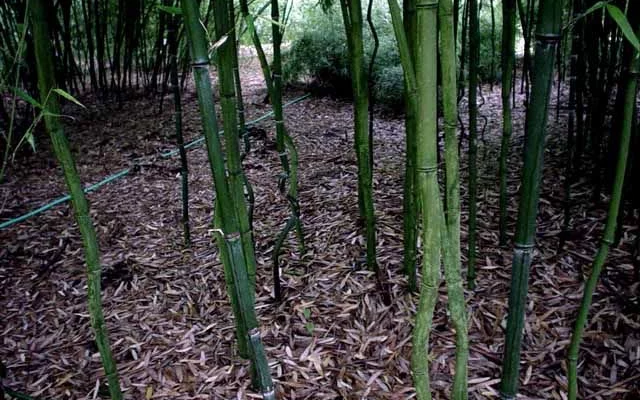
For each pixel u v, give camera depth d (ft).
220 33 3.52
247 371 5.05
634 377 4.52
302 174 10.21
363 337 5.35
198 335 5.67
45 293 6.80
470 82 5.29
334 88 17.39
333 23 16.99
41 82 3.09
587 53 7.69
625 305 5.26
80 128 13.98
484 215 7.38
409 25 4.70
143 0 15.53
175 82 6.88
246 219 4.26
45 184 10.48
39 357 5.58
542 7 2.50
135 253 7.60
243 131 5.73
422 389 3.03
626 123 2.80
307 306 5.86
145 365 5.28
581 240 6.46
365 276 6.23
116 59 15.51
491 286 5.84
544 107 2.63
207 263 7.11
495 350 4.99
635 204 6.77
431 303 2.79
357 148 5.65
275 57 5.64
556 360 4.81
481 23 16.47
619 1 6.32
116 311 6.25
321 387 4.79
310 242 7.23
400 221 7.44
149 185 10.21
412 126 5.14
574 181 8.00
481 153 10.26
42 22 2.98
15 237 8.34
